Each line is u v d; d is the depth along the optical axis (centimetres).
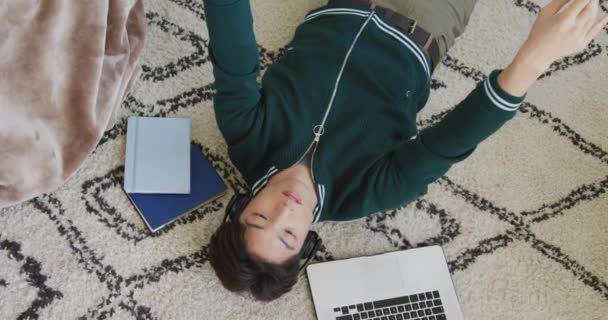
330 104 116
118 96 118
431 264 128
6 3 80
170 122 129
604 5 156
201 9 143
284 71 121
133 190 123
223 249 110
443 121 103
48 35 89
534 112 145
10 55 86
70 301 117
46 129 102
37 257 118
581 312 130
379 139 117
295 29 147
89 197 124
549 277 132
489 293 129
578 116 147
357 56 121
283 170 113
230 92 110
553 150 143
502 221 135
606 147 145
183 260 123
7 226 119
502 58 150
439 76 146
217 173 129
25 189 106
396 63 123
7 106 91
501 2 156
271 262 108
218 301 121
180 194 125
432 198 135
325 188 114
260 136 115
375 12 126
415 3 129
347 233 130
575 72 150
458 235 133
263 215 107
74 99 104
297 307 123
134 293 119
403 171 111
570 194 139
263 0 148
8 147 96
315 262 126
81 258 120
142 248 122
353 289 123
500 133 143
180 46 139
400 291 125
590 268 133
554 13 92
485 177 138
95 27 97
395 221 133
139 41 121
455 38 143
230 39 102
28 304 115
